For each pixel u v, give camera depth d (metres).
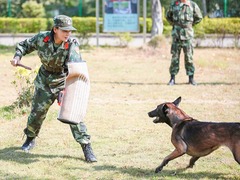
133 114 10.00
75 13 34.94
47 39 6.58
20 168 6.62
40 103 7.02
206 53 21.27
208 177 6.27
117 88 13.23
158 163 6.84
